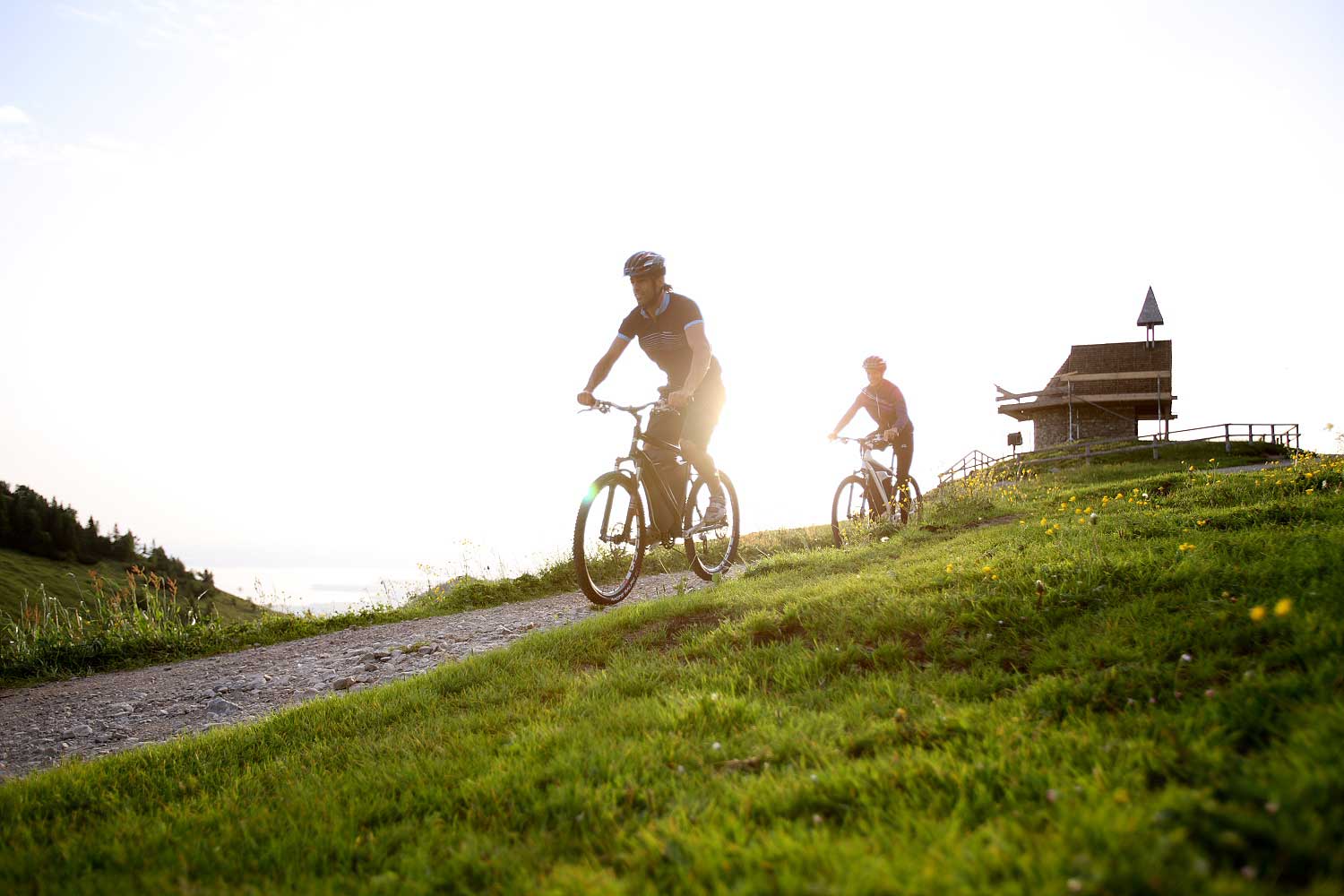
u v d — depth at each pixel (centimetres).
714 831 212
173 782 352
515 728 357
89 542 12062
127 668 922
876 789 232
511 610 989
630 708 351
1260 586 362
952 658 369
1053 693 291
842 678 358
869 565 639
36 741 596
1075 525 632
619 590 629
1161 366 4900
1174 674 285
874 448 978
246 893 222
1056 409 5138
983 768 231
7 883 248
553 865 221
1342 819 165
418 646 746
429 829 257
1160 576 405
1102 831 176
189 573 11650
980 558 540
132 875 244
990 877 172
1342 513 542
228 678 747
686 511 660
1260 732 228
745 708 327
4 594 8531
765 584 621
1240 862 165
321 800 294
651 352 625
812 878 182
